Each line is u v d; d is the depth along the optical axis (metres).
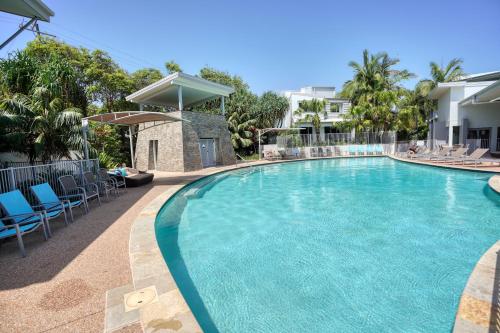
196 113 15.97
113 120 10.12
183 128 14.83
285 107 27.05
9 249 4.07
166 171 15.63
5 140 7.59
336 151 22.83
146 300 2.58
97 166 9.02
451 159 14.02
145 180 10.36
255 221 6.29
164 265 3.32
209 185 11.34
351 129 24.38
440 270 3.76
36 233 4.83
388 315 2.85
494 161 11.53
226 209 7.45
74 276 3.16
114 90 19.12
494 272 2.88
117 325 2.24
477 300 2.39
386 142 22.59
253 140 24.52
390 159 20.20
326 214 6.70
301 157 22.25
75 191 7.03
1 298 2.73
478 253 4.27
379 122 22.50
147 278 3.00
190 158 15.02
